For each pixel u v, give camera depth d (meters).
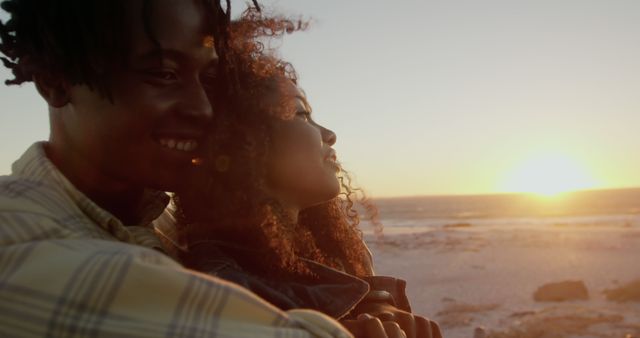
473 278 21.72
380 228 2.51
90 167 1.32
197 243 1.55
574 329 12.55
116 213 1.41
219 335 0.98
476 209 121.50
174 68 1.28
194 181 1.51
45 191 1.20
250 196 1.55
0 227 1.07
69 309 0.95
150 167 1.30
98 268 0.97
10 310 0.95
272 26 1.74
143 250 1.04
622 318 13.47
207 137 1.38
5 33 1.30
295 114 1.69
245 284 1.36
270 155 1.62
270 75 1.69
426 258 29.02
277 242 1.55
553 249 31.19
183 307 0.98
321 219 2.02
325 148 1.75
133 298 0.96
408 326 1.53
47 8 1.22
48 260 1.00
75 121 1.30
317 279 1.60
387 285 1.83
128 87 1.25
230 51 1.49
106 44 1.22
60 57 1.24
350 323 1.30
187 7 1.30
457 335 12.87
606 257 26.80
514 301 16.56
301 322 1.08
